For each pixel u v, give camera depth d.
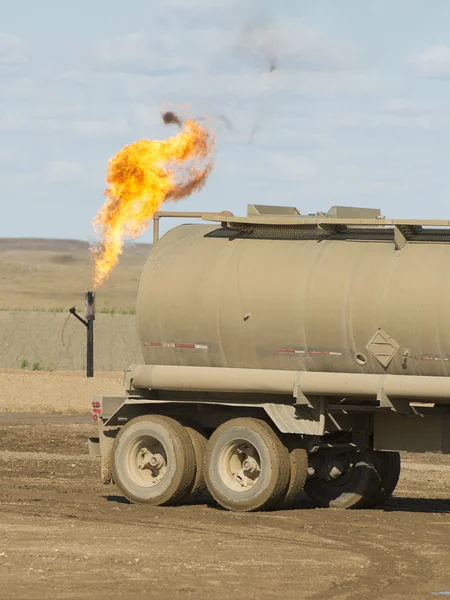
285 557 28.31
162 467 38.00
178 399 38.75
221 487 36.59
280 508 37.41
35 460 52.03
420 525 34.22
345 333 35.44
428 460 57.22
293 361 36.38
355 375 35.38
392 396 34.91
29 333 150.12
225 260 37.84
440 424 36.72
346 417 37.91
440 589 25.14
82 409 79.44
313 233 37.28
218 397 38.03
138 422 38.12
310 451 37.22
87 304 91.44
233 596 23.92
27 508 35.91
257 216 38.25
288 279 36.41
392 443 37.28
